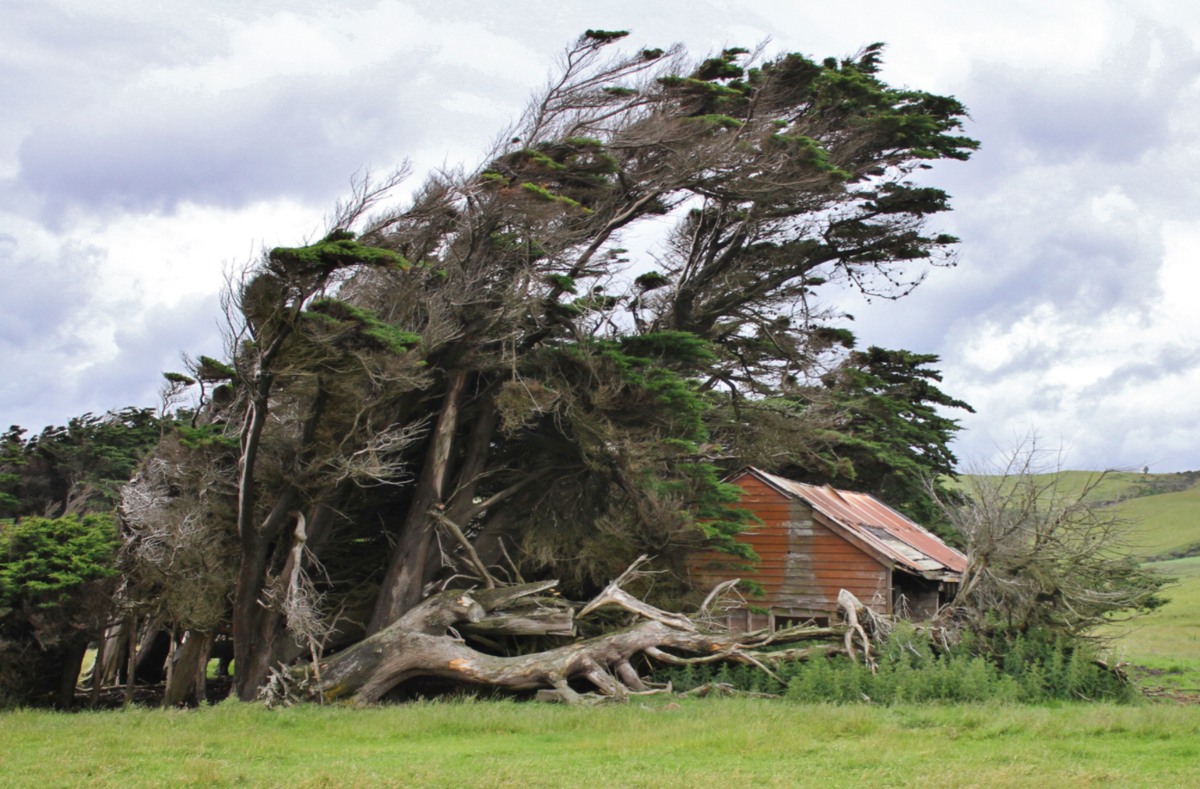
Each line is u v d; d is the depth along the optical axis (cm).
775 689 1955
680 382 2361
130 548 2130
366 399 2153
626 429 2416
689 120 2683
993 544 2061
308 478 2106
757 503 2822
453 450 2634
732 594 2686
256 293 1819
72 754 1244
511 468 2689
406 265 1833
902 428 4169
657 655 2089
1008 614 2078
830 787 998
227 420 2423
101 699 2348
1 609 1934
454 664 2012
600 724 1493
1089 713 1474
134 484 2230
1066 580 2048
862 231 3250
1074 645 2020
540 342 2556
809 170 2836
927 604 2802
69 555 2006
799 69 3006
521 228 2425
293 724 1593
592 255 2733
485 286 2395
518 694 2025
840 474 4181
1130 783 989
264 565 2116
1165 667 2645
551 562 2566
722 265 3244
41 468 4259
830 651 2031
